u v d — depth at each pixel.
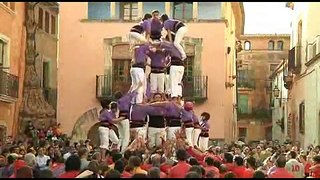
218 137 35.78
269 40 67.94
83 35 36.81
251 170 12.73
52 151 17.88
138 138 17.12
